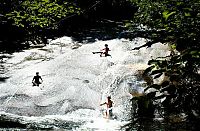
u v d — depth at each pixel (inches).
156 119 514.6
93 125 581.0
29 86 700.7
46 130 527.8
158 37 127.7
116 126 579.8
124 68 755.4
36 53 897.5
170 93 106.4
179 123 183.8
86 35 1073.5
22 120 584.1
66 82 719.7
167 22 147.6
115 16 1398.9
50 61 830.5
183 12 132.0
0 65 806.5
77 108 649.6
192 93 105.0
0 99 650.8
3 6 360.5
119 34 1035.3
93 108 655.8
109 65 789.9
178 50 120.0
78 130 539.8
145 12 644.1
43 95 671.8
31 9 329.7
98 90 711.7
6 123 555.2
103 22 1275.8
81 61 821.9
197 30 123.3
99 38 1026.1
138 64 794.2
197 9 132.0
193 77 108.7
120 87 701.9
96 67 789.9
